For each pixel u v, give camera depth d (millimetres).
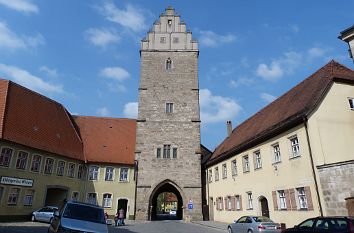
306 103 21312
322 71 24672
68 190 34906
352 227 11141
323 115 20141
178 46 43062
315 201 18297
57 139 35594
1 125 28500
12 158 28297
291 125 21203
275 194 22594
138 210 35688
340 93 21156
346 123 20484
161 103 40188
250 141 26609
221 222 32188
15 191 28406
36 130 33062
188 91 40969
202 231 23188
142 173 37031
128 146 42500
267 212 23891
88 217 12930
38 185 30875
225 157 32656
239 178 28875
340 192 16812
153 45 43000
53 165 33281
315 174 18547
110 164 39000
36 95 37812
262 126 28109
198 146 38500
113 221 33969
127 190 38656
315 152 19016
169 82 41250
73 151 37031
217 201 34562
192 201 36250
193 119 39594
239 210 28469
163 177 37000
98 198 37188
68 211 12922
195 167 37688
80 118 44688
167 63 42312
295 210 20094
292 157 20922
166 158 37844
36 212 28156
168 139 38625
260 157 25297
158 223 31516
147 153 37875
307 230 12812
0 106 30688
